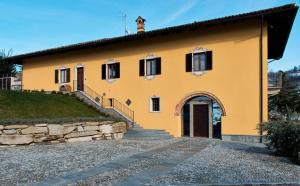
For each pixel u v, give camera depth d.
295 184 7.28
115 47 22.83
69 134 15.44
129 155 11.43
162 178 7.75
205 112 20.09
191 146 14.58
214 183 7.25
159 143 15.78
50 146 13.75
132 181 7.43
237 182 7.36
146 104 21.02
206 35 18.97
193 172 8.49
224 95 18.16
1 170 8.45
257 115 17.11
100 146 14.02
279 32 19.77
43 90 24.78
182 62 19.75
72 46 23.94
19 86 29.42
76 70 25.03
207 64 18.81
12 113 15.70
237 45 17.94
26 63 28.52
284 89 26.80
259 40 17.30
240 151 12.90
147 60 21.31
